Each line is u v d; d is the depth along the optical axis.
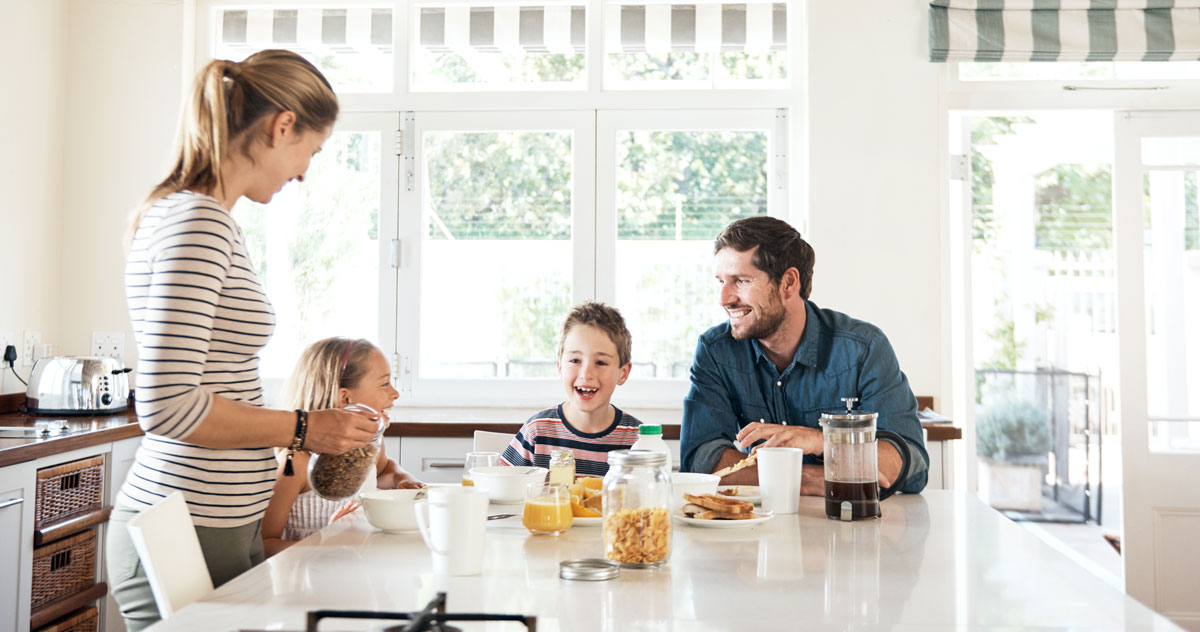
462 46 3.47
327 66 3.50
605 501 1.20
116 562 1.35
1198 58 3.19
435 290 3.44
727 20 3.42
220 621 0.93
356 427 1.41
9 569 2.21
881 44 3.26
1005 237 6.01
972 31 3.20
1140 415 3.33
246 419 1.31
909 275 3.23
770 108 3.37
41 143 3.24
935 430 2.76
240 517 1.37
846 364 1.85
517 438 2.19
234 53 3.51
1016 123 5.38
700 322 3.39
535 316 3.43
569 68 3.45
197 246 1.26
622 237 3.41
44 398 2.90
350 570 1.16
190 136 1.38
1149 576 3.31
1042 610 0.99
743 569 1.17
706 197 3.40
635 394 3.37
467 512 1.13
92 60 3.39
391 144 3.44
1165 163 3.34
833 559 1.22
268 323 1.44
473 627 0.91
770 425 1.73
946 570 1.16
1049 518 5.41
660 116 3.40
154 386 1.23
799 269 1.84
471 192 3.44
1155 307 3.35
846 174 3.25
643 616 0.95
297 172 1.49
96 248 3.35
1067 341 5.97
